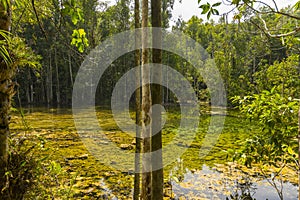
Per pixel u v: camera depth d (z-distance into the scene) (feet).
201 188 13.53
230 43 51.57
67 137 24.91
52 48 57.82
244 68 50.47
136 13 10.64
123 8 48.75
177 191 13.16
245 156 8.74
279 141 7.95
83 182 13.73
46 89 71.51
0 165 4.70
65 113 44.91
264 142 8.49
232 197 12.51
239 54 51.98
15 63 4.71
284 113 7.72
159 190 4.62
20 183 5.08
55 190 7.74
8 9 4.48
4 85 4.58
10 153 5.04
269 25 8.73
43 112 46.60
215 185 13.93
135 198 10.69
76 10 4.63
